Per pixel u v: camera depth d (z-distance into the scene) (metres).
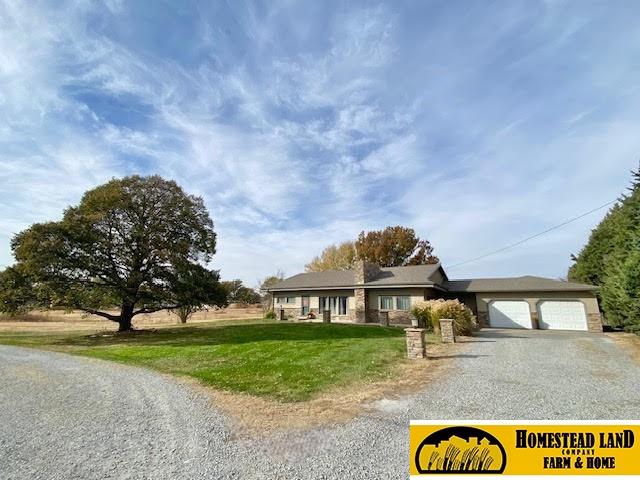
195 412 5.94
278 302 31.72
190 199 24.94
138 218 23.12
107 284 21.75
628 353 11.21
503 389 6.87
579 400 6.05
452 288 25.59
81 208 21.92
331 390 7.06
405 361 9.93
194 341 16.19
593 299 21.48
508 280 25.83
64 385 8.29
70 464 4.01
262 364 9.91
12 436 4.95
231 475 3.67
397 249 42.16
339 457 4.04
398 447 4.29
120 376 9.26
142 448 4.45
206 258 25.48
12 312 20.06
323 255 50.44
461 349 12.23
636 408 5.57
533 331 20.30
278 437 4.71
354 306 26.81
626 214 19.58
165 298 22.55
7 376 9.48
